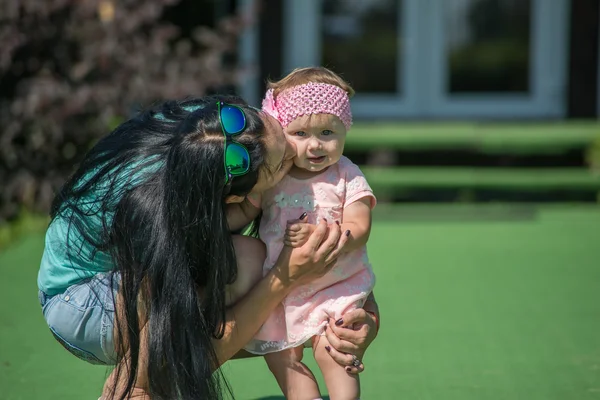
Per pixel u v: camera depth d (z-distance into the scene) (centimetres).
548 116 1571
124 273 429
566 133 1383
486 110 1583
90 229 442
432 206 1337
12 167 1204
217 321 439
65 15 1173
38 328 759
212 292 434
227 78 1264
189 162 417
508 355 685
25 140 1233
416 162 1498
